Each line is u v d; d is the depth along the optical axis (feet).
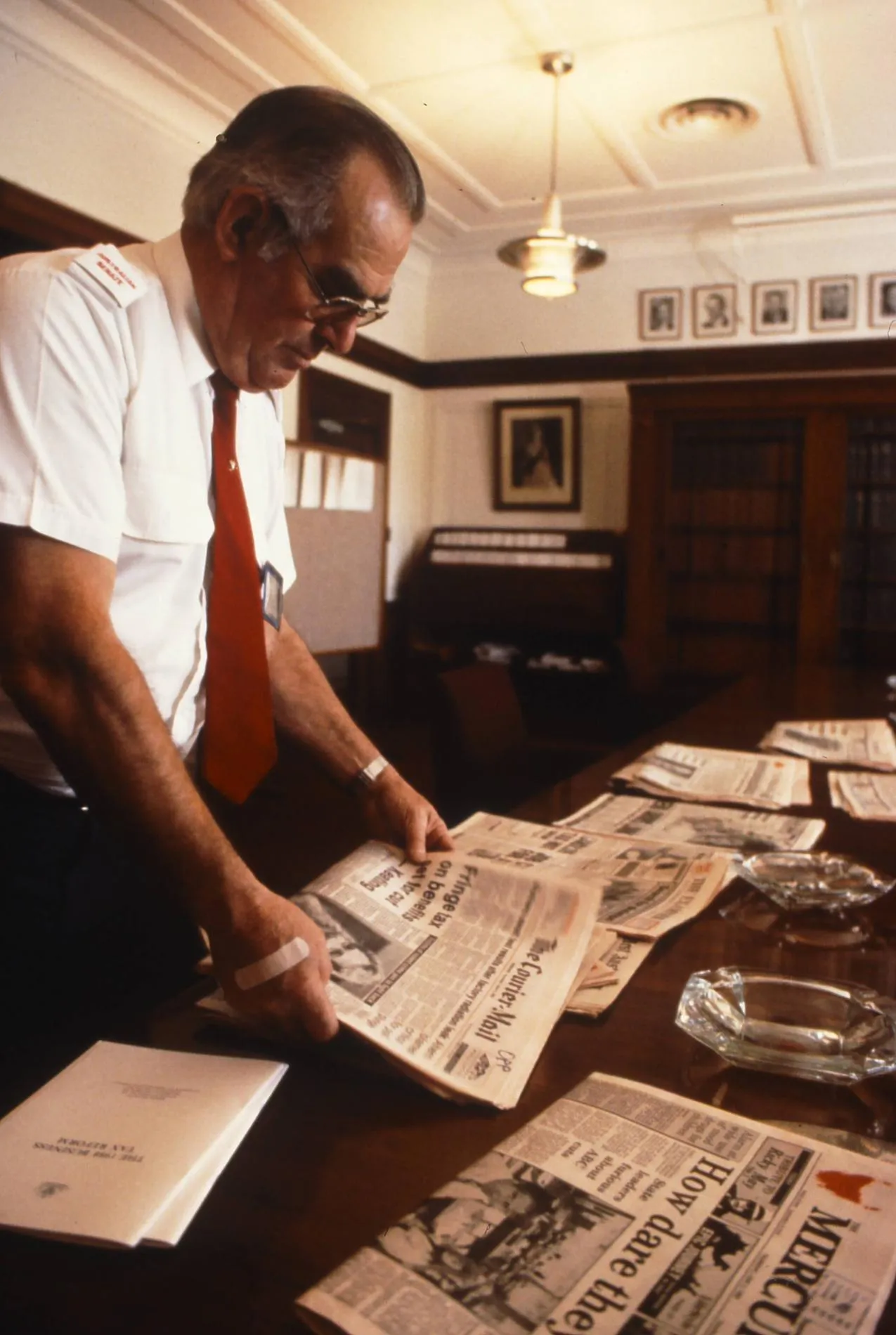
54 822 3.27
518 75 12.04
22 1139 1.93
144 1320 1.55
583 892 2.91
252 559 3.53
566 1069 2.33
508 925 2.87
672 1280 1.55
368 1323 1.46
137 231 12.54
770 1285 1.54
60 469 2.74
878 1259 1.60
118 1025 2.54
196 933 3.62
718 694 9.75
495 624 19.04
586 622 18.37
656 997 2.73
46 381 2.78
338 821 12.33
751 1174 1.83
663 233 17.75
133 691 2.61
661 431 17.42
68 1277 1.64
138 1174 1.82
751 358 17.54
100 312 2.96
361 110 3.05
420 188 3.17
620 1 10.39
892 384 15.87
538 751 7.66
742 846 4.14
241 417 3.72
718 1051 2.36
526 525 20.08
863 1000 2.61
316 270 3.06
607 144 14.01
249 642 3.48
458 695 6.53
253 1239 1.74
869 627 16.65
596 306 18.70
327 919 2.85
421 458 20.81
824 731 7.15
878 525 16.48
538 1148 1.93
